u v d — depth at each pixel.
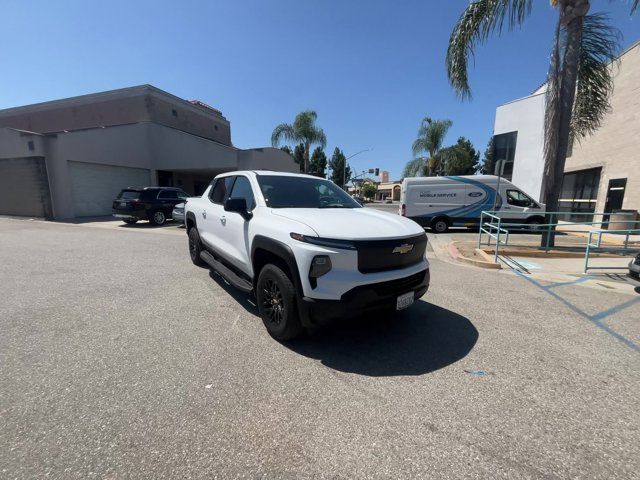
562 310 4.45
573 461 1.95
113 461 1.89
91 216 18.22
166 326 3.75
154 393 2.53
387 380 2.76
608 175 14.08
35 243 9.34
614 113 13.72
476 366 3.00
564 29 8.06
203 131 29.39
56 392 2.52
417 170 28.38
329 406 2.41
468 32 8.66
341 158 58.47
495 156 18.28
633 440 2.12
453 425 2.24
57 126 26.53
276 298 3.40
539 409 2.42
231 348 3.25
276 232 3.30
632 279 6.04
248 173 4.61
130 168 20.33
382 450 2.01
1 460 1.88
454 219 13.41
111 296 4.75
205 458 1.93
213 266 4.85
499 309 4.46
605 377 2.85
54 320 3.89
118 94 24.69
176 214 13.24
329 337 3.54
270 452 1.98
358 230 3.17
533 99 16.23
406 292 3.29
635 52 12.62
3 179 17.44
